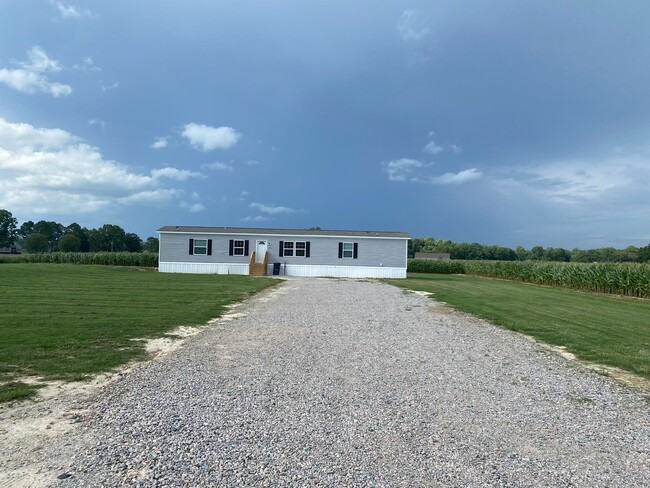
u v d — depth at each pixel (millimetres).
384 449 3689
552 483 3199
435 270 45562
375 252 29375
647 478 3316
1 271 24156
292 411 4523
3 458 3400
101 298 13500
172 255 28938
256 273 28203
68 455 3461
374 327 9719
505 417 4566
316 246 29188
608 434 4184
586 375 6320
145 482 3059
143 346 7449
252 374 5875
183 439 3789
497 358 7207
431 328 9812
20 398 4793
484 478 3240
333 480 3139
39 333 8148
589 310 13953
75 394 4957
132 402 4711
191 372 5930
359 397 5035
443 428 4207
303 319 10555
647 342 8727
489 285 24891
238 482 3082
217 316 10812
